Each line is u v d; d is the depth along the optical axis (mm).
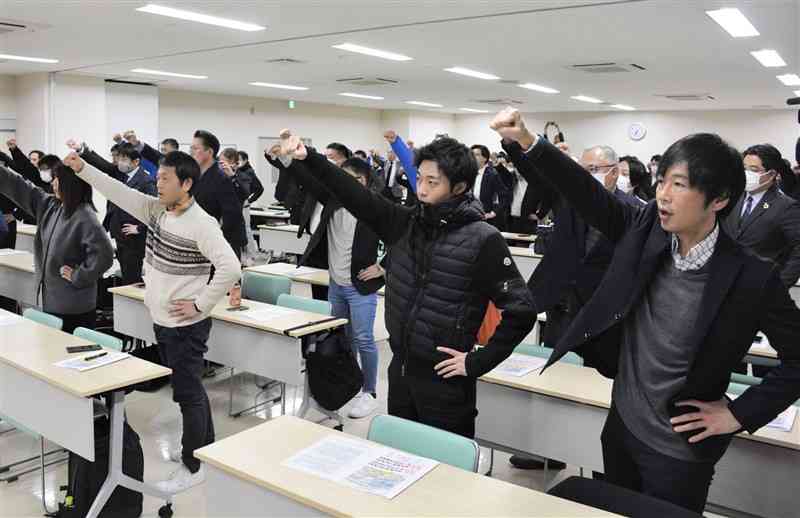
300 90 12289
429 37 6523
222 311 3654
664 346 1455
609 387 2543
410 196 3922
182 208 2812
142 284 4281
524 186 8086
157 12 5688
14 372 2689
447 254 1996
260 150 14227
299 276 4660
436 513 1445
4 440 3426
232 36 6727
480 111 16766
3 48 7719
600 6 5090
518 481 3127
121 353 2760
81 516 2518
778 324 1348
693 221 1324
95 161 3744
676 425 1429
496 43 6762
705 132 1365
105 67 9422
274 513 1596
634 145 15758
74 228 3562
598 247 2547
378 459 1714
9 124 10688
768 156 3209
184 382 2893
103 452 2543
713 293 1351
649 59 7543
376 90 11945
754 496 2229
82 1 5312
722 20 5469
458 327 1995
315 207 4633
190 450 2926
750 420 1378
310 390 3525
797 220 3191
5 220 6496
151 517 2713
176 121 12602
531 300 1998
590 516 1438
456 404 2031
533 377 2643
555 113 16516
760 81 9359
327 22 5926
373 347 3936
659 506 1416
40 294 4039
